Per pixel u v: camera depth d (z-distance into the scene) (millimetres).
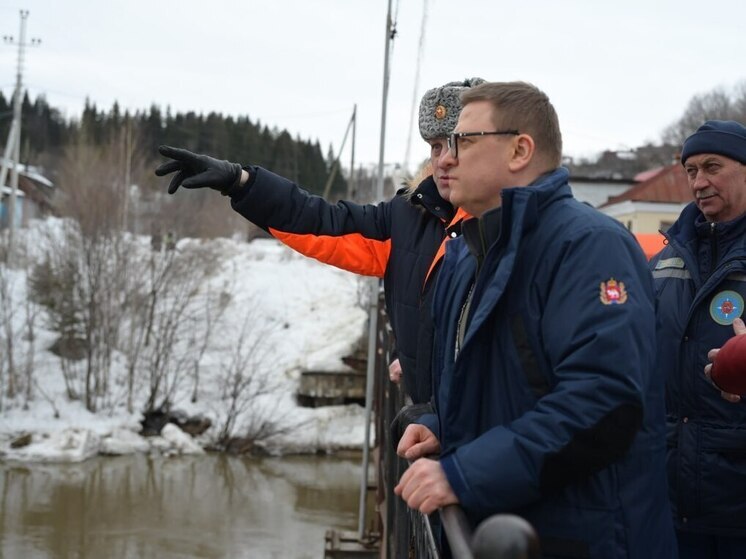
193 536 16469
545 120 2096
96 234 25672
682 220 3084
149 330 25594
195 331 26391
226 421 23969
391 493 5238
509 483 1720
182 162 3176
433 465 1788
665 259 3109
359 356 26047
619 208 32281
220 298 28375
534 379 1909
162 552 15578
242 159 74625
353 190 21953
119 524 17078
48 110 88250
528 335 1923
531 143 2078
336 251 3371
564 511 1838
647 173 41781
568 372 1775
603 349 1747
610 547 1822
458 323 2207
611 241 1865
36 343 26109
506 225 1964
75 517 17391
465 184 2115
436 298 2404
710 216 2951
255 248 39156
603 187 41469
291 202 3309
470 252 2219
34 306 26422
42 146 82875
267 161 73688
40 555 15219
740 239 2889
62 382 24750
